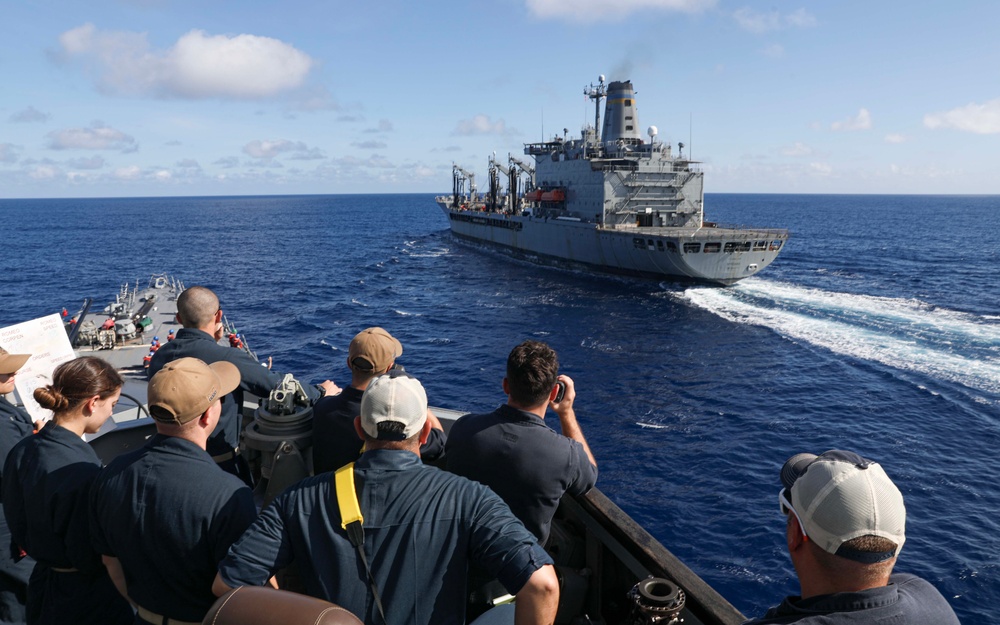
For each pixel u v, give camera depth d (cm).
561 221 6644
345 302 5781
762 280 6303
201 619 345
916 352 3716
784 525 1958
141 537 334
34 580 419
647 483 2250
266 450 450
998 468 2314
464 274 7225
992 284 6131
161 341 2139
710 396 3108
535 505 399
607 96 7012
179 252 10425
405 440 309
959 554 1795
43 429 406
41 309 5622
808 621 226
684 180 6297
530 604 276
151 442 354
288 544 295
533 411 406
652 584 384
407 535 286
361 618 280
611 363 3684
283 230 15650
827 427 2709
